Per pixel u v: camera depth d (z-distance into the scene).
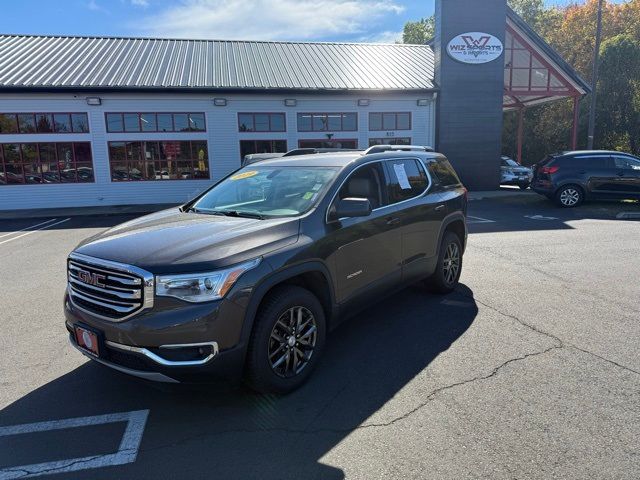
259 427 2.87
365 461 2.51
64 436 2.81
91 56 18.77
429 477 2.37
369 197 4.17
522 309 4.94
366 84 18.25
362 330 4.44
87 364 3.81
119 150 17.11
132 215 14.98
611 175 13.65
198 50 20.61
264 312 3.05
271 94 17.47
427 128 19.03
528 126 33.31
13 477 2.44
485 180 19.28
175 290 2.73
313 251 3.36
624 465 2.42
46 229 12.09
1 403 3.20
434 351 3.91
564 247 8.24
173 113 17.23
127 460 2.58
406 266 4.61
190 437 2.78
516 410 2.96
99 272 2.93
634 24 33.81
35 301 5.61
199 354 2.77
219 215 3.81
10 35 20.23
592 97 18.22
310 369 3.42
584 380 3.34
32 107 16.28
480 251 8.00
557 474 2.37
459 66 18.48
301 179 4.03
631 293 5.46
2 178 16.55
